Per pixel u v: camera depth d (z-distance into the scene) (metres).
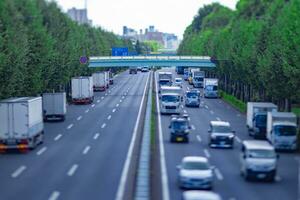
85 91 138.62
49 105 102.94
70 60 142.62
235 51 143.25
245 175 53.88
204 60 184.38
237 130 90.94
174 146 74.19
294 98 93.88
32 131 71.62
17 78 91.19
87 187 50.34
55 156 67.00
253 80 118.69
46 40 115.25
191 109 125.94
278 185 51.59
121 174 55.91
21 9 114.19
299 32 85.38
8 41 89.31
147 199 45.19
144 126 93.69
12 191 49.16
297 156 68.19
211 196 38.66
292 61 86.75
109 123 99.31
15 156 67.50
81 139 80.69
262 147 54.81
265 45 114.25
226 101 147.50
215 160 64.06
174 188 49.88
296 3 92.50
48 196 47.19
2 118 69.62
